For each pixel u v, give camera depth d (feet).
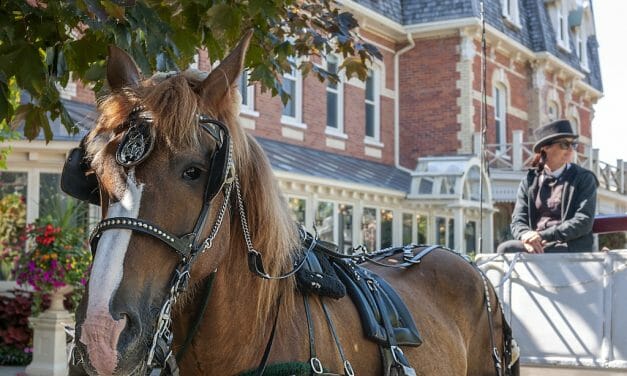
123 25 11.87
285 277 9.66
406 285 13.28
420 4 75.56
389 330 10.96
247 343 9.21
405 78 75.97
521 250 20.70
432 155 74.64
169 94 8.04
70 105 41.37
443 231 71.10
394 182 65.36
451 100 74.18
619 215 21.11
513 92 84.79
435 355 12.28
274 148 57.72
